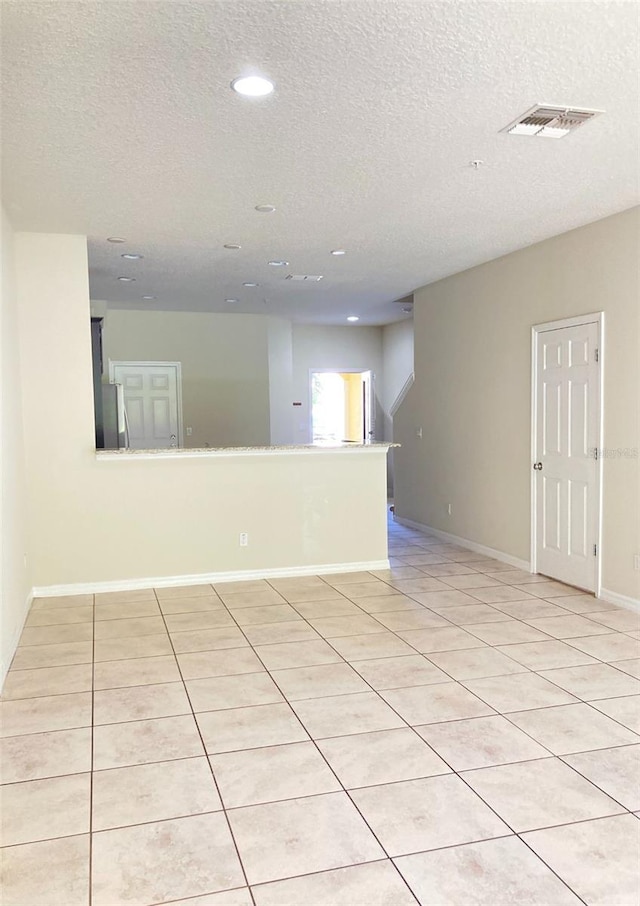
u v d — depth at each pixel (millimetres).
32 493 4750
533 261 5082
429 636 3883
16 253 4523
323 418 12305
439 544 6539
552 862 1949
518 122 2838
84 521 4875
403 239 4836
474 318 5953
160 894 1837
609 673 3303
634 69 2396
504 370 5551
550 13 2041
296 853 2000
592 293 4480
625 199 3932
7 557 3562
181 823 2150
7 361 3900
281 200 3881
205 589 5004
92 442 4824
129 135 2928
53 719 2877
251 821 2156
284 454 5328
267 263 5613
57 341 4691
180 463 5082
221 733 2744
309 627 4086
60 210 4039
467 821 2145
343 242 4902
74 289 4676
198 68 2355
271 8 1994
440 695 3076
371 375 10875
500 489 5723
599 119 2812
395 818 2164
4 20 2033
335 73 2404
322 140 3018
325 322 10203
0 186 3570
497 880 1875
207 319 8844
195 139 2982
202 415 8867
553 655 3551
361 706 2977
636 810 2195
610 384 4359
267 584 5145
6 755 2578
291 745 2641
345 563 5535
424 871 1916
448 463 6586
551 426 4988
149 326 8602
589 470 4602
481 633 3918
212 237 4727
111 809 2230
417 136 2984
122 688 3191
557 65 2361
